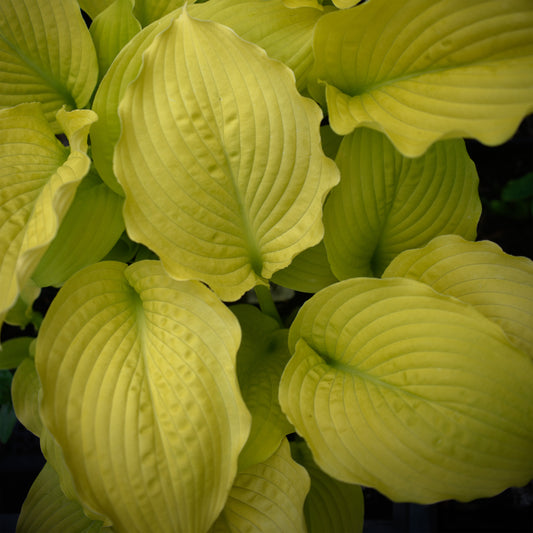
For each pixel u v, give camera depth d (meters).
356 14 0.67
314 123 0.67
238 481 0.73
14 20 0.76
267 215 0.70
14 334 0.98
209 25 0.65
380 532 0.91
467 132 0.62
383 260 0.81
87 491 0.65
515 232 1.06
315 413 0.68
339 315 0.70
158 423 0.67
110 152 0.75
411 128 0.66
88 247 0.77
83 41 0.77
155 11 0.83
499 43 0.67
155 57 0.66
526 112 0.63
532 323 0.71
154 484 0.67
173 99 0.66
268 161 0.68
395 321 0.69
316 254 0.80
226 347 0.67
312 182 0.68
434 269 0.73
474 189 0.78
